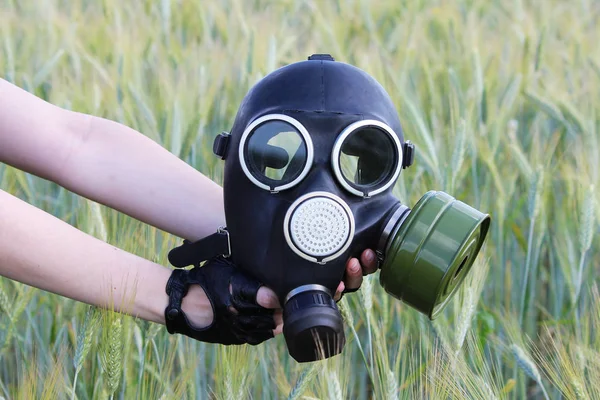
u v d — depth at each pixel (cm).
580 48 491
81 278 161
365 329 298
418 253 158
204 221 182
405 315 271
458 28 521
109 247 167
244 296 157
